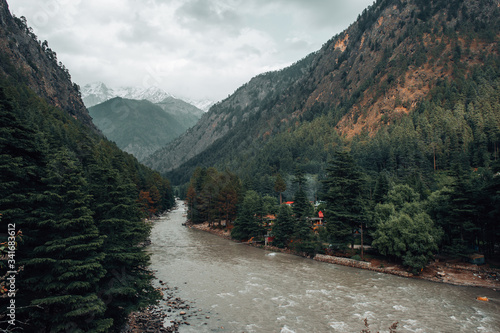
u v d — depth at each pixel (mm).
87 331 21250
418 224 47031
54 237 21906
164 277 44125
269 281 42656
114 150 117125
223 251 63188
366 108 195125
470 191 48344
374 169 121062
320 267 50875
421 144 121062
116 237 28078
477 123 118750
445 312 31969
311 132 191375
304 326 28406
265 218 83438
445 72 180250
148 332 26859
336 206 58375
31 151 24734
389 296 36656
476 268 45812
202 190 107500
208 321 29422
